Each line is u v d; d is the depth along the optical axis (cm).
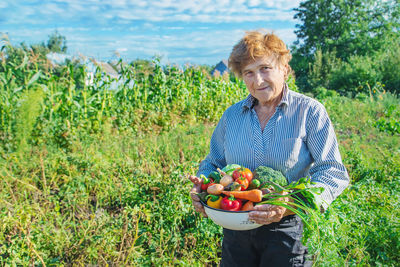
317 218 167
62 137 648
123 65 864
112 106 823
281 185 179
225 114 221
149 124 812
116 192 432
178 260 303
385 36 4131
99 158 516
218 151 232
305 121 190
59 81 780
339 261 183
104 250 304
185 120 965
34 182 469
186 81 1065
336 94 2144
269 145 196
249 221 172
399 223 337
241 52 182
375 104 1530
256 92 188
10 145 588
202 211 195
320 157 188
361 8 4322
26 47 736
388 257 312
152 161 530
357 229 327
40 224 349
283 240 189
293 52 4581
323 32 4384
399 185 468
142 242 322
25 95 695
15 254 281
